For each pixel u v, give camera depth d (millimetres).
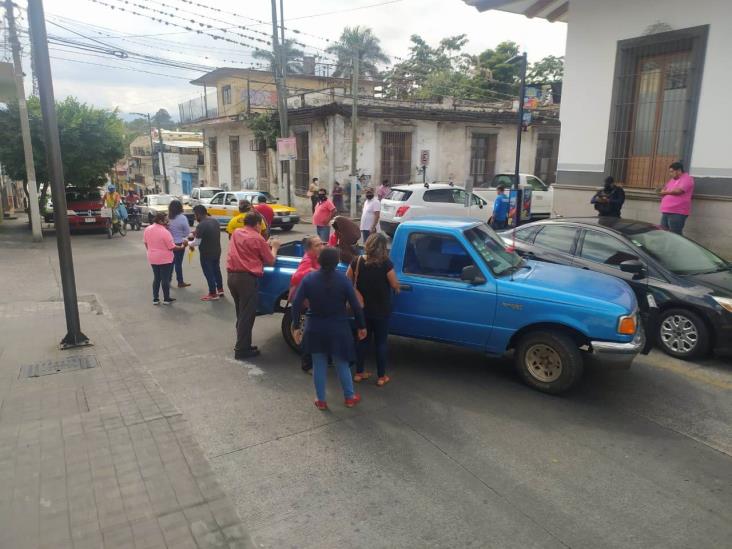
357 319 4871
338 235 6211
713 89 9484
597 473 3889
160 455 3939
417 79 36688
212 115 33312
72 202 19438
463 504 3512
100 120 20188
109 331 7113
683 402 5090
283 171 25688
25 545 2961
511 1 12141
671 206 9609
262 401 5074
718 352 5949
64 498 3400
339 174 22500
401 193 15531
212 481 3627
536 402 5070
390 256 5867
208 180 35438
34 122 19219
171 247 8820
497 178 20375
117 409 4691
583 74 11539
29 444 4066
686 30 9703
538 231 7684
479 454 4137
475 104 25328
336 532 3242
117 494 3455
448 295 5535
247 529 3246
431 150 24266
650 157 10664
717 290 6102
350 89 28188
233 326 7594
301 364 5977
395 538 3188
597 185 11578
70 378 5402
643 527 3303
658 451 4211
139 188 59906
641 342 5055
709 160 9664
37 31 5527
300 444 4273
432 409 4914
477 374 5758
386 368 5918
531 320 5195
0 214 24531
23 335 6887
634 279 6539
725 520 3383
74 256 14297
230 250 6203
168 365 6027
